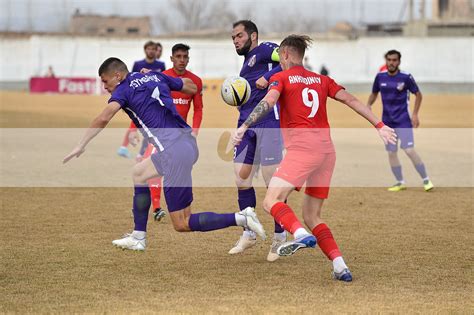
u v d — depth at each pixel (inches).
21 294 378.3
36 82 3024.1
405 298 373.4
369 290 390.3
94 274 423.2
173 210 433.7
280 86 403.9
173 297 374.0
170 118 435.8
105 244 506.6
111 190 755.4
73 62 3550.7
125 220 597.3
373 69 3481.8
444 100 2527.1
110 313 344.2
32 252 479.5
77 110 1932.8
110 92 443.5
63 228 562.6
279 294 380.8
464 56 3425.2
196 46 3516.2
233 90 477.1
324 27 3959.2
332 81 418.3
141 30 4097.0
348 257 472.4
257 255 482.9
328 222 595.5
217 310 349.1
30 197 708.7
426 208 668.1
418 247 503.8
